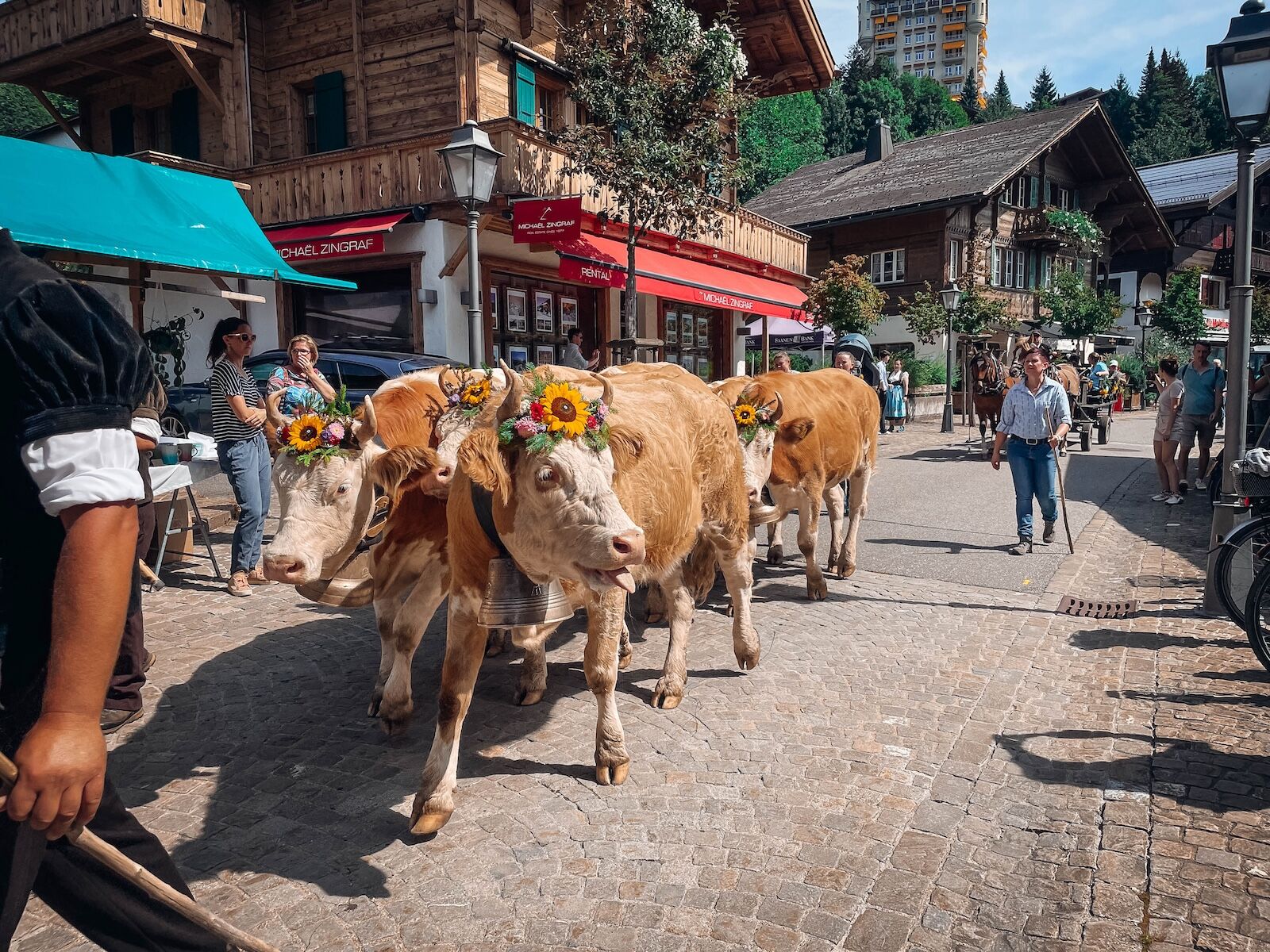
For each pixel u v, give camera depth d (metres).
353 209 12.50
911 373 27.62
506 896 2.78
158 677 4.68
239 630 5.48
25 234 6.45
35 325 1.38
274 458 3.27
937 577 6.98
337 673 4.77
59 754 1.35
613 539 2.70
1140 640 5.30
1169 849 3.02
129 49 14.52
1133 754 3.76
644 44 11.38
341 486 3.20
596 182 11.67
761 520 5.11
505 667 4.87
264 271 8.41
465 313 12.48
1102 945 2.54
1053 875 2.88
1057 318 31.97
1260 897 2.75
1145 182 44.03
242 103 14.57
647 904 2.73
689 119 11.70
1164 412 10.59
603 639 3.42
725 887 2.82
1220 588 4.98
